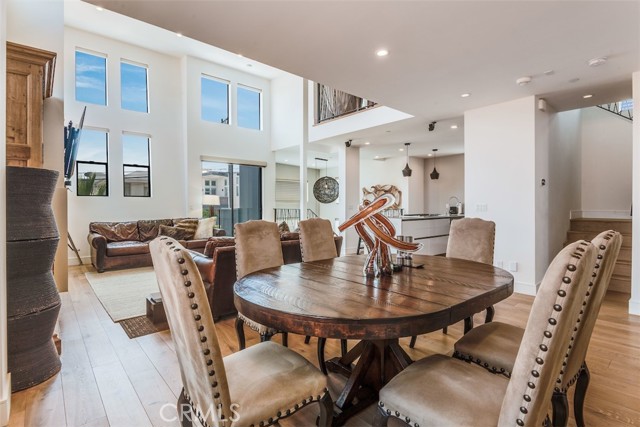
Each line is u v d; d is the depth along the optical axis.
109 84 6.93
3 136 1.79
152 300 3.27
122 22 6.34
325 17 2.36
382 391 1.32
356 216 2.04
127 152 7.17
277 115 9.29
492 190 4.45
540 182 4.23
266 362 1.46
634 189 3.38
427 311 1.38
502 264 4.38
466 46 2.81
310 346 2.73
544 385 0.96
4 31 1.83
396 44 2.76
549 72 3.35
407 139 6.81
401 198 9.18
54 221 2.27
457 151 8.29
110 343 2.78
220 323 3.28
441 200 9.32
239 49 2.84
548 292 0.93
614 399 1.93
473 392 1.21
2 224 1.77
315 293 1.66
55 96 2.96
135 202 7.25
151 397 1.99
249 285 1.83
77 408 1.89
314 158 10.96
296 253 3.87
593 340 2.74
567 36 2.64
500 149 4.37
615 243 1.40
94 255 5.88
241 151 8.84
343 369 2.21
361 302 1.50
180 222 7.23
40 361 2.16
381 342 1.91
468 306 1.53
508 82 3.63
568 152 5.31
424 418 1.16
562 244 5.07
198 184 8.04
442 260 2.59
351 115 6.18
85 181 6.68
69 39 6.46
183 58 7.85
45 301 2.17
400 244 2.03
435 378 1.30
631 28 2.51
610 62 3.12
